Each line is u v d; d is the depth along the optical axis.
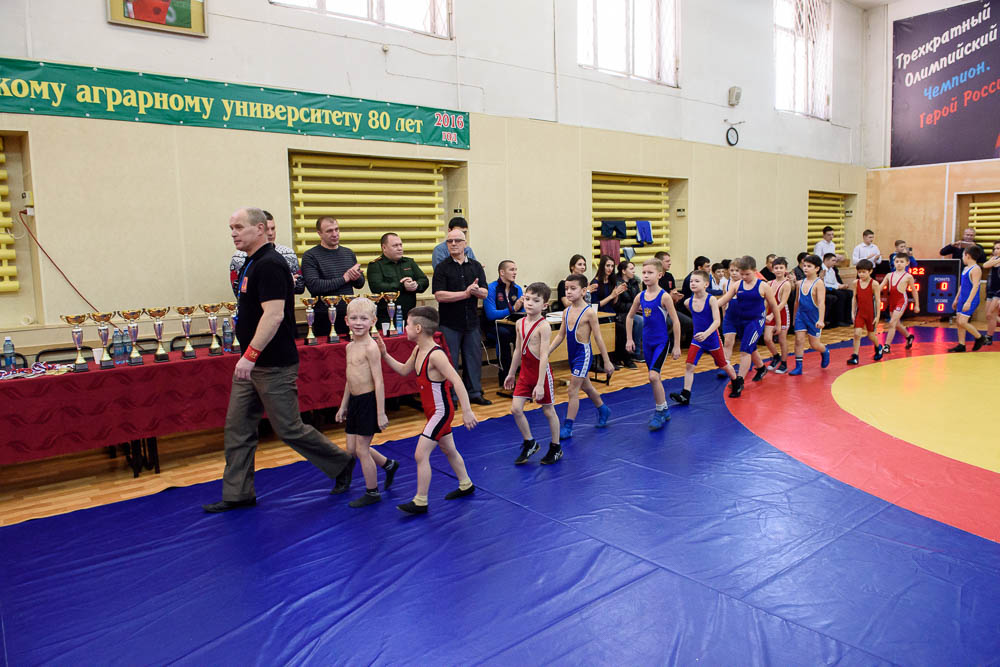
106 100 5.49
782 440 5.34
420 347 3.98
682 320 9.56
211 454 5.41
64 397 4.43
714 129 11.23
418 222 7.69
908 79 14.13
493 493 4.29
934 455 4.88
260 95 6.30
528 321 4.83
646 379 7.96
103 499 4.39
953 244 13.07
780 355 8.35
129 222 5.66
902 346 10.08
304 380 5.52
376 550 3.48
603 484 4.41
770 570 3.16
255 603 2.96
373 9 7.19
